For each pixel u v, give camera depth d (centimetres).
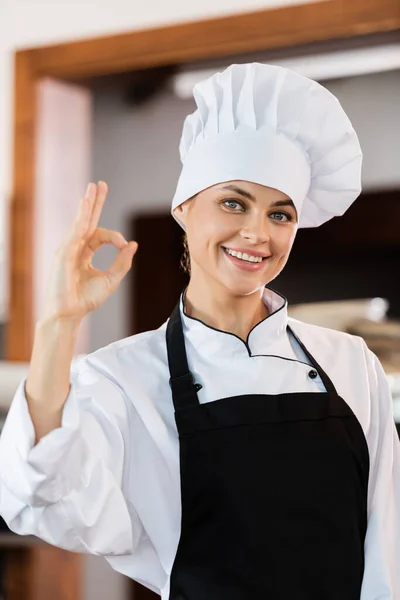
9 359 386
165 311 401
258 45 333
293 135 166
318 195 179
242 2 346
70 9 383
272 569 156
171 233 400
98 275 146
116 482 158
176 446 163
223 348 167
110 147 409
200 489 158
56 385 140
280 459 160
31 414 142
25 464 139
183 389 164
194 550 158
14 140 385
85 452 148
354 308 378
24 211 385
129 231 407
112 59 362
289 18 327
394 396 301
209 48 342
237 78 166
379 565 162
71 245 139
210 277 167
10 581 378
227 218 160
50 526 148
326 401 166
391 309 400
